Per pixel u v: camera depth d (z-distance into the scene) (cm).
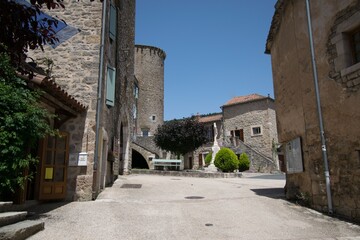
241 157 2866
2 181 538
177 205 761
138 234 510
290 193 815
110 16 1081
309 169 721
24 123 556
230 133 3428
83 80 912
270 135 3150
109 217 624
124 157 1720
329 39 665
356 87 594
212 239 488
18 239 439
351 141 600
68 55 932
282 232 527
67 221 583
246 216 645
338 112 634
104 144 1029
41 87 646
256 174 2316
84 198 824
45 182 779
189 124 2488
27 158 578
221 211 694
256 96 3462
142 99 4231
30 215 618
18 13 355
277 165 3052
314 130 702
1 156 535
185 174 1872
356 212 582
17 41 377
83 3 967
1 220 459
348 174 604
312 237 495
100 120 915
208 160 2905
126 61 1633
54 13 957
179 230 537
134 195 923
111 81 1044
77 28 950
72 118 880
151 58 4412
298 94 779
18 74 599
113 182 1234
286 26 855
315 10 707
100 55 934
